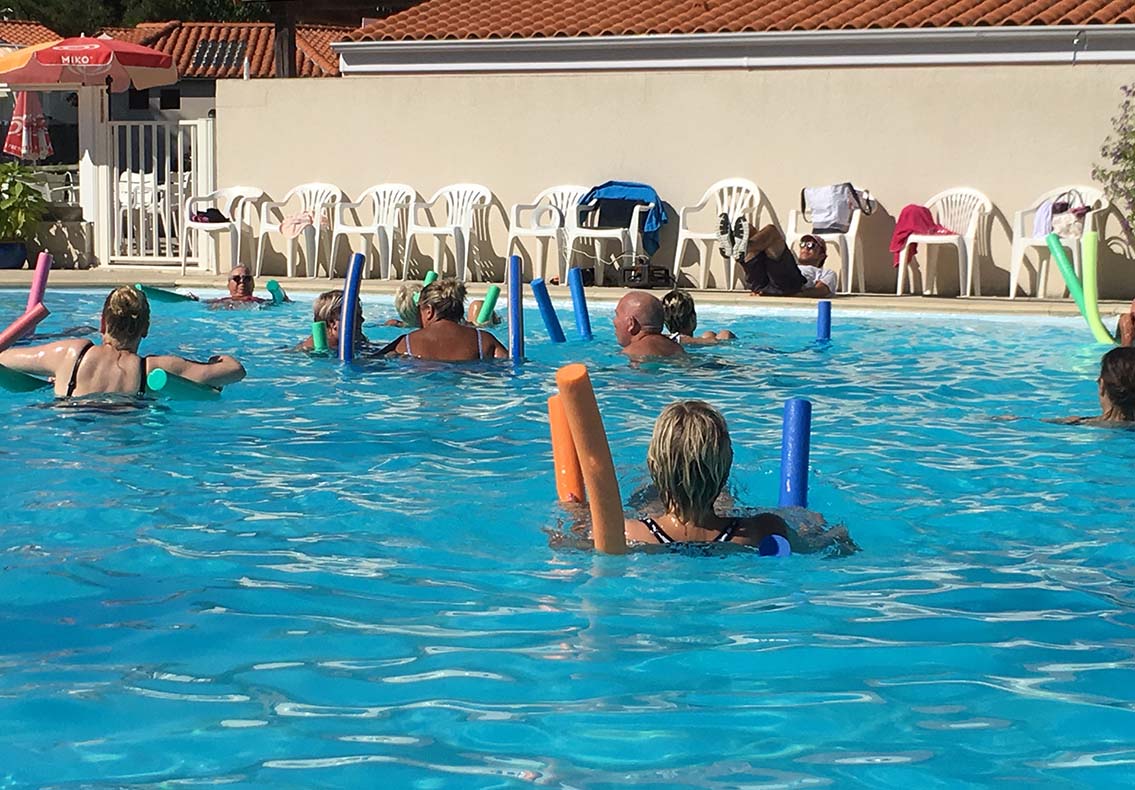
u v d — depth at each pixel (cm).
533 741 303
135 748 299
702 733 308
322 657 359
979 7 1552
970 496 566
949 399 823
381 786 280
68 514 519
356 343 956
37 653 363
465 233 1596
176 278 1611
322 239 1684
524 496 550
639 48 1647
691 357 954
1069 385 880
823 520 489
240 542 482
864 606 407
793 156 1530
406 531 496
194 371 775
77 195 2006
